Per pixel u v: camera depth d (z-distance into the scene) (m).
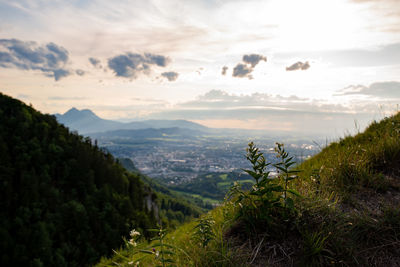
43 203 67.44
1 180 69.06
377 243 2.69
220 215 3.85
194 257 2.67
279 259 2.66
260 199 3.05
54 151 87.94
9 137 85.19
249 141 3.16
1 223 58.53
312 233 2.76
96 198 74.12
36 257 54.56
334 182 3.83
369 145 5.04
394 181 3.79
